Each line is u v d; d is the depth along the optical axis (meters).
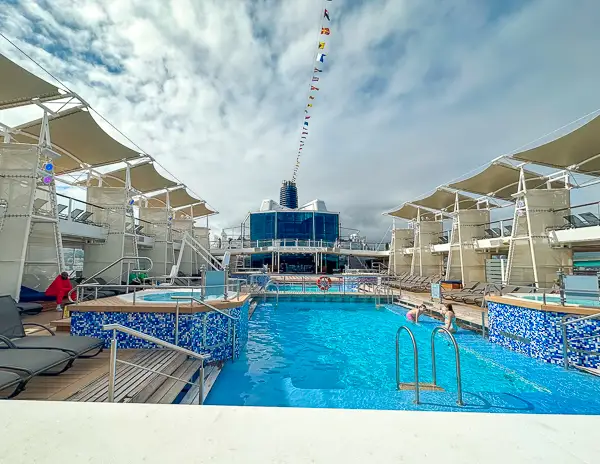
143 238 16.53
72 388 3.70
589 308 5.89
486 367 6.35
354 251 31.39
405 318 12.12
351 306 15.05
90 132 11.31
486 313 10.28
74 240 13.14
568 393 4.75
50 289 8.59
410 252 24.06
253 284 18.19
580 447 1.23
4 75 7.91
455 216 17.61
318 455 1.18
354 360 6.93
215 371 5.78
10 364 3.20
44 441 1.27
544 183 13.30
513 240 12.28
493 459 1.15
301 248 30.23
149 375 4.20
